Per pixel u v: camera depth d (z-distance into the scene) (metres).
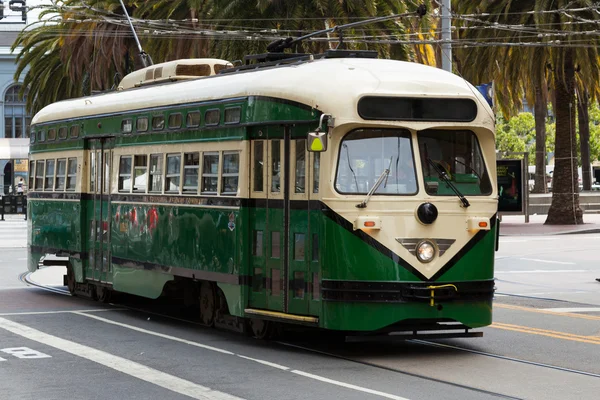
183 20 38.97
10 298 22.23
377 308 13.47
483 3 40.31
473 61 42.22
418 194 13.75
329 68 14.48
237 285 15.36
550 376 12.54
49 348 14.95
